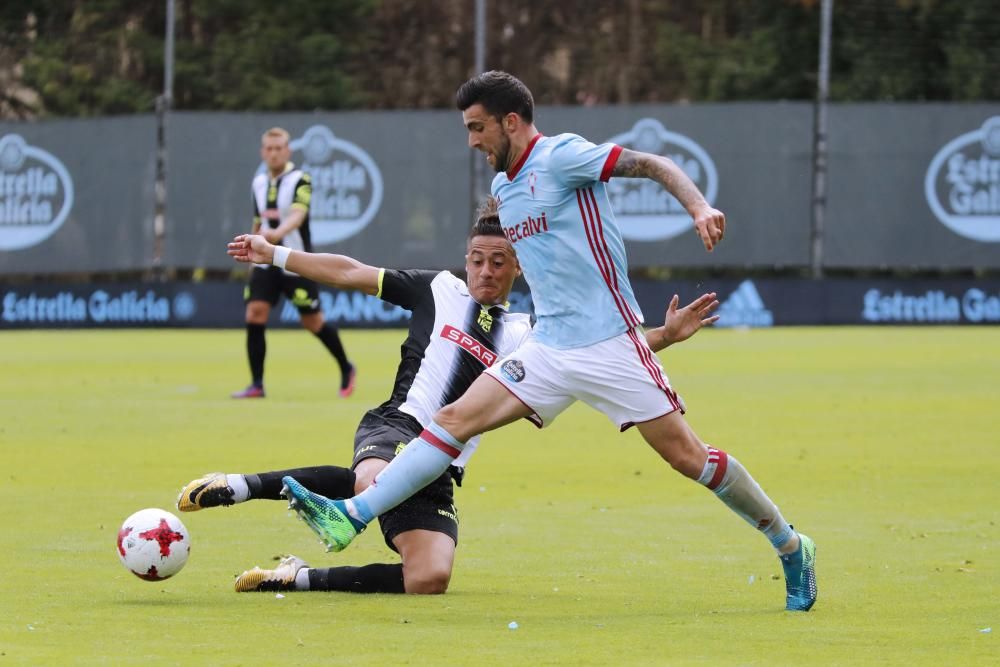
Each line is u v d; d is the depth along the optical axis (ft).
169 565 70.79
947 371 214.07
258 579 73.51
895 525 95.61
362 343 278.26
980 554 85.35
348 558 83.76
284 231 169.58
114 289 322.55
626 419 69.31
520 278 305.94
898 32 364.58
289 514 98.32
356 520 68.64
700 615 68.18
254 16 371.35
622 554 85.71
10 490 107.76
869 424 151.94
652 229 314.35
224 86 369.91
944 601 71.82
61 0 379.96
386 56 382.22
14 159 325.21
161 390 186.39
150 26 377.09
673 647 60.85
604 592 74.43
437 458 69.31
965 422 153.79
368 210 317.01
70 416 156.25
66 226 324.39
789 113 313.94
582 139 69.31
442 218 316.60
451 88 383.86
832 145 314.14
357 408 163.94
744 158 314.35
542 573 79.77
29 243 325.83
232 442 135.13
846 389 188.75
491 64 385.70
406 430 78.18
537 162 69.10
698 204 65.00
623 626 65.36
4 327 325.01
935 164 314.14
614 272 69.10
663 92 382.42
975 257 315.58
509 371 69.67
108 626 64.64
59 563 80.53
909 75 363.15
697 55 379.76
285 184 174.70
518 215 69.97
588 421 159.22
